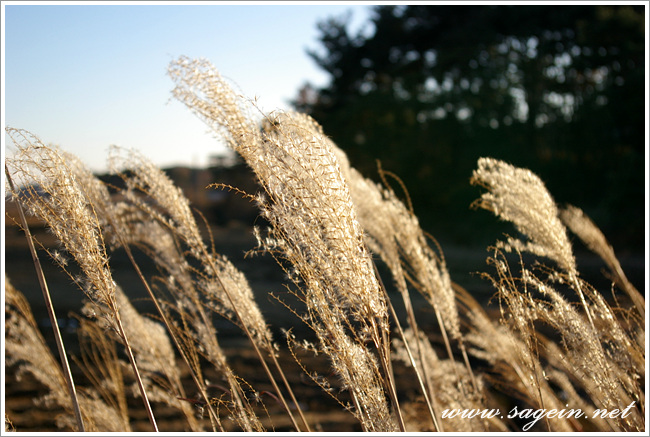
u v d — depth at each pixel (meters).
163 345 2.93
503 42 24.22
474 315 3.08
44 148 1.72
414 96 26.08
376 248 2.83
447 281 2.95
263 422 4.16
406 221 2.91
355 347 1.69
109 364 3.22
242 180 16.55
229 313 2.42
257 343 2.34
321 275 1.62
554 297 2.06
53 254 1.75
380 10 26.33
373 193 2.82
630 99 19.05
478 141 23.73
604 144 19.92
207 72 1.74
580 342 2.03
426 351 3.11
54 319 1.74
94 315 1.84
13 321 3.04
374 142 25.66
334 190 1.52
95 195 2.32
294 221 1.57
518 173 2.32
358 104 26.61
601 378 2.01
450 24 25.88
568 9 21.33
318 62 28.73
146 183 2.33
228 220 24.83
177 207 2.32
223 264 2.41
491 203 2.39
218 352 2.51
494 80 24.03
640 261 13.94
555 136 22.77
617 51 20.03
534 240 2.27
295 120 1.92
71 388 1.76
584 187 20.05
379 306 1.58
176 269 2.55
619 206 17.27
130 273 12.37
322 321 1.71
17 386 4.87
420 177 24.45
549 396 2.53
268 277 11.73
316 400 4.60
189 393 4.32
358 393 1.72
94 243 1.77
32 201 1.70
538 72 23.17
